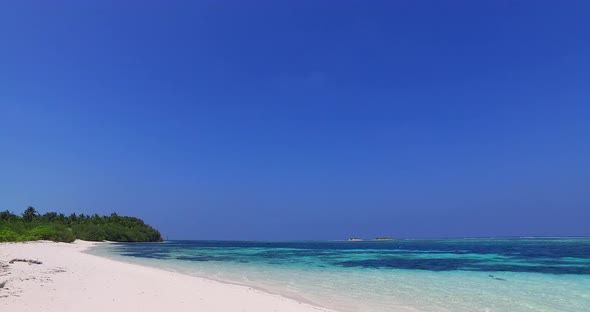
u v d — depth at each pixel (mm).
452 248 87312
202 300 15820
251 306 14977
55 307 12742
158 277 23469
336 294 19750
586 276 28406
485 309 16250
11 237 69938
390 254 61375
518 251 69312
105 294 15844
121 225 146625
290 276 28297
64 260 33000
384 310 15750
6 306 12422
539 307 16750
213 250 77062
